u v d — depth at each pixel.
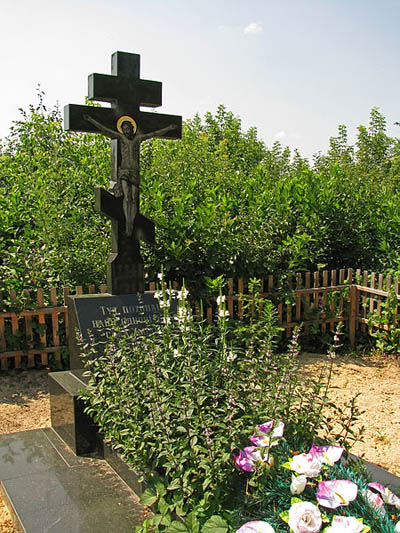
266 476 2.82
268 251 7.57
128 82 5.40
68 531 3.23
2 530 3.51
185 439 3.09
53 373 4.91
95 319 4.99
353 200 8.90
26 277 6.59
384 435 4.92
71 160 9.21
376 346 7.71
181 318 3.84
